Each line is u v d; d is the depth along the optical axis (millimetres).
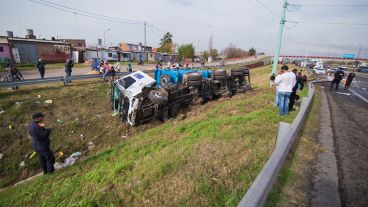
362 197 3111
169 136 7137
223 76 13180
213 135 5730
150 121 10188
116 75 17469
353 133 5902
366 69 48938
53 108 11148
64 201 3691
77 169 5910
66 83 14328
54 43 35562
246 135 5277
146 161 4742
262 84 19703
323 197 3059
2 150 7844
